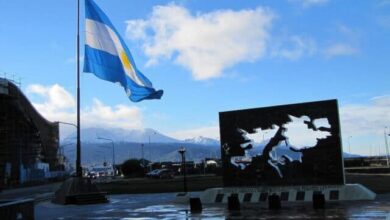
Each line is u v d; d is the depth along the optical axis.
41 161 134.25
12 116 104.62
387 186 40.75
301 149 29.44
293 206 25.44
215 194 30.89
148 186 62.78
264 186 29.98
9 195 57.75
